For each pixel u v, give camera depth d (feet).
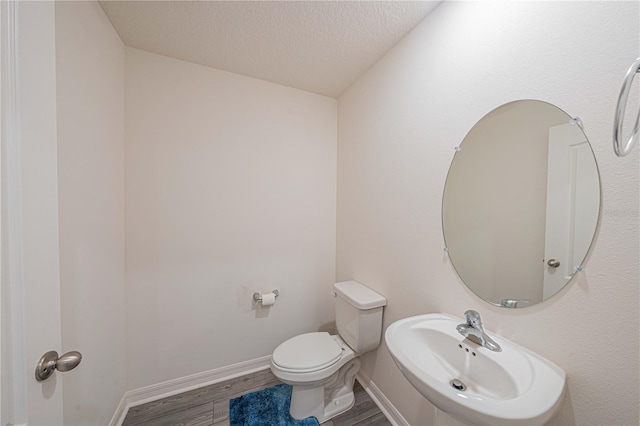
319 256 6.77
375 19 3.99
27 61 1.72
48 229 1.89
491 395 2.56
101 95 3.83
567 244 2.36
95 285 3.67
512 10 2.76
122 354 4.68
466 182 3.33
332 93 6.61
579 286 2.27
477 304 3.19
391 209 4.73
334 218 6.93
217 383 5.62
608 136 2.08
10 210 1.57
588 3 2.18
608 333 2.09
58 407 1.94
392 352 2.79
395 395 4.60
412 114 4.21
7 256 1.55
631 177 1.96
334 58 5.06
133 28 4.25
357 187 5.90
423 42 3.97
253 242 5.97
